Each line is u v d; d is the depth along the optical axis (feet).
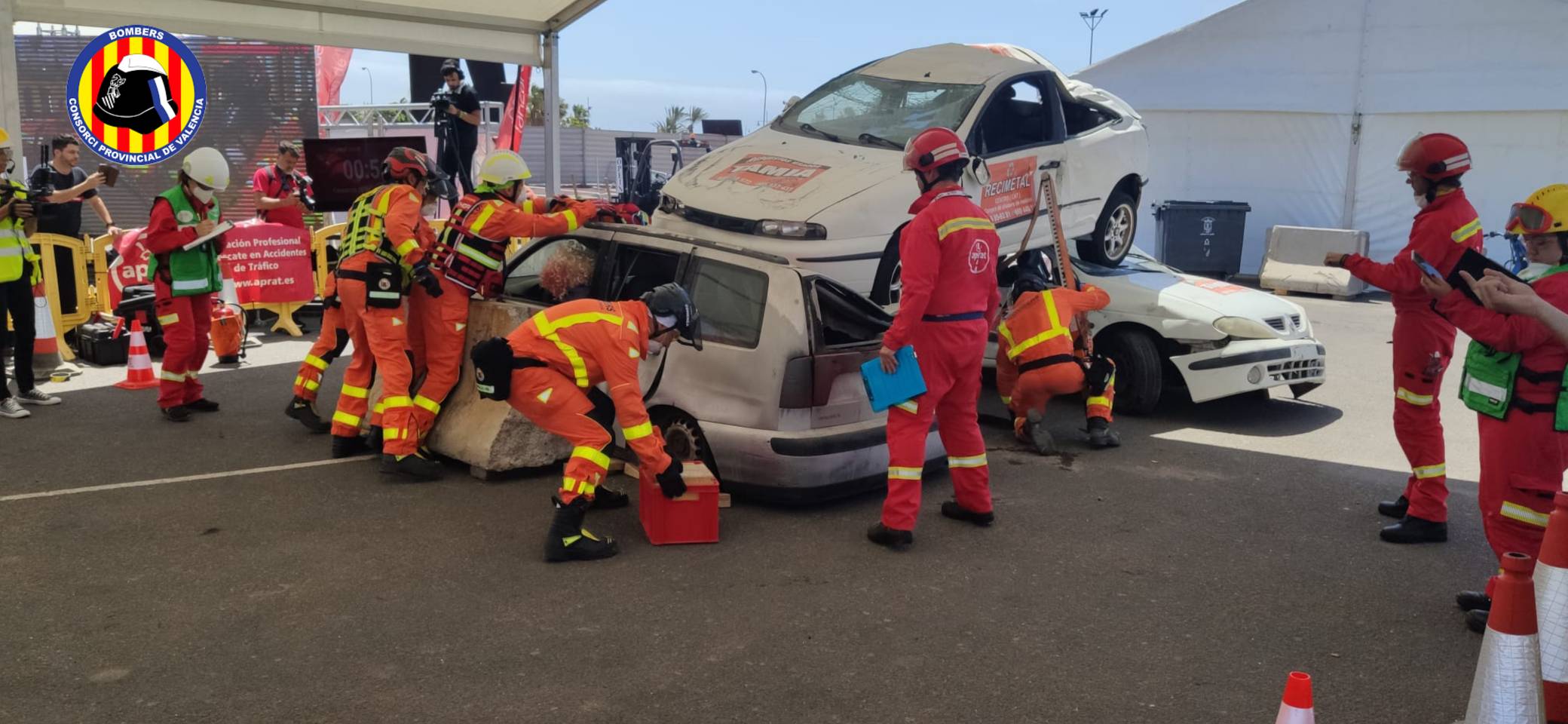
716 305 19.74
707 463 19.66
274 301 36.24
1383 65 55.72
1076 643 14.46
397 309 20.26
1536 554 14.62
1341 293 54.03
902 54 30.58
